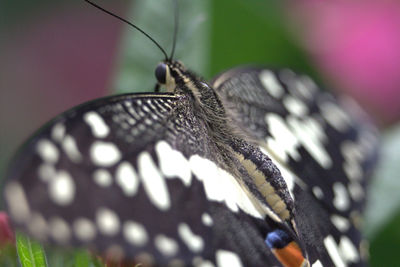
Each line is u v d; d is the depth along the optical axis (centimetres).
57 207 19
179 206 20
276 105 24
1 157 39
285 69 24
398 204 27
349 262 23
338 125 24
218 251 21
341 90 32
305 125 24
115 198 20
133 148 20
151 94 21
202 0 27
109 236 19
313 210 23
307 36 31
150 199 20
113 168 20
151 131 21
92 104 20
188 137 22
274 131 24
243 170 22
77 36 42
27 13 42
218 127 23
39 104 41
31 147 19
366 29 32
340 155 24
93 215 19
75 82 41
